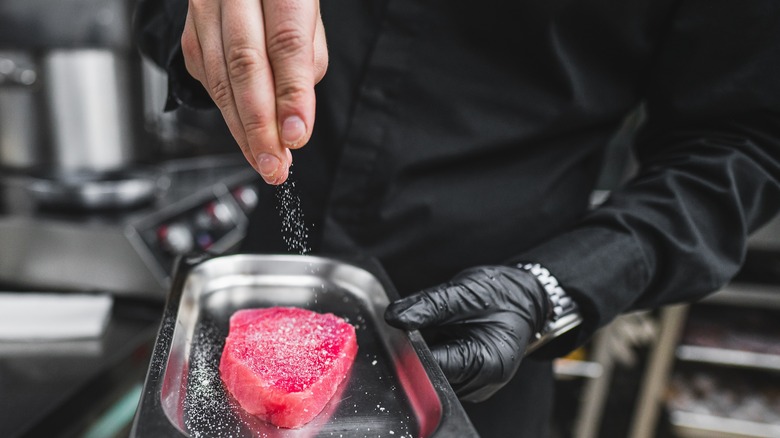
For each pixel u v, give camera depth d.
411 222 0.64
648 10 0.60
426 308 0.51
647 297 0.59
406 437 0.47
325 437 0.47
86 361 0.80
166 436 0.41
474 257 0.65
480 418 0.66
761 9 0.55
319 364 0.51
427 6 0.60
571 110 0.62
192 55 0.47
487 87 0.62
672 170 0.59
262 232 0.71
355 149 0.64
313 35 0.44
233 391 0.50
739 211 0.57
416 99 0.63
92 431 0.78
